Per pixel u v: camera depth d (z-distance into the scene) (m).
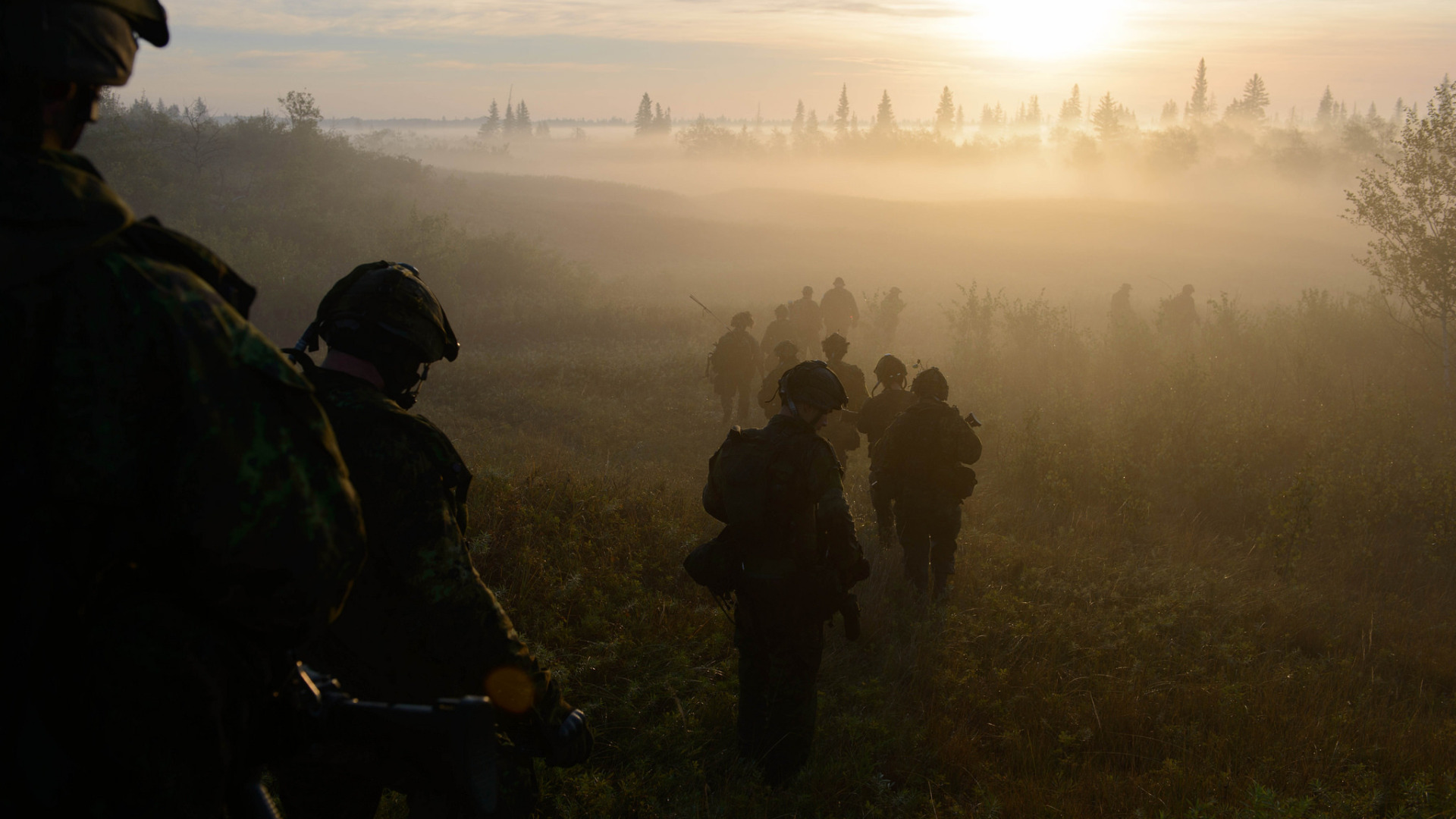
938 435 5.37
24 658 0.90
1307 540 6.98
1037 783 3.58
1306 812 3.28
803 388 3.43
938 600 5.39
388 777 1.84
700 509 6.53
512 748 1.96
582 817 3.07
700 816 3.17
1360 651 5.32
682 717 3.69
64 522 0.91
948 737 3.91
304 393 1.06
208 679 1.00
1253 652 5.00
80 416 0.91
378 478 1.77
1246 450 8.84
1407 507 7.55
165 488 0.96
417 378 2.12
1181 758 3.85
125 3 1.01
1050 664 4.62
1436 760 3.88
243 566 0.98
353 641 1.82
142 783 0.96
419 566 1.78
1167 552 6.75
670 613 4.76
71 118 1.01
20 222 0.90
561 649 4.10
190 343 0.97
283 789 1.97
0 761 0.89
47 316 0.90
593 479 6.84
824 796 3.41
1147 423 9.65
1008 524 7.27
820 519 3.37
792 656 3.42
